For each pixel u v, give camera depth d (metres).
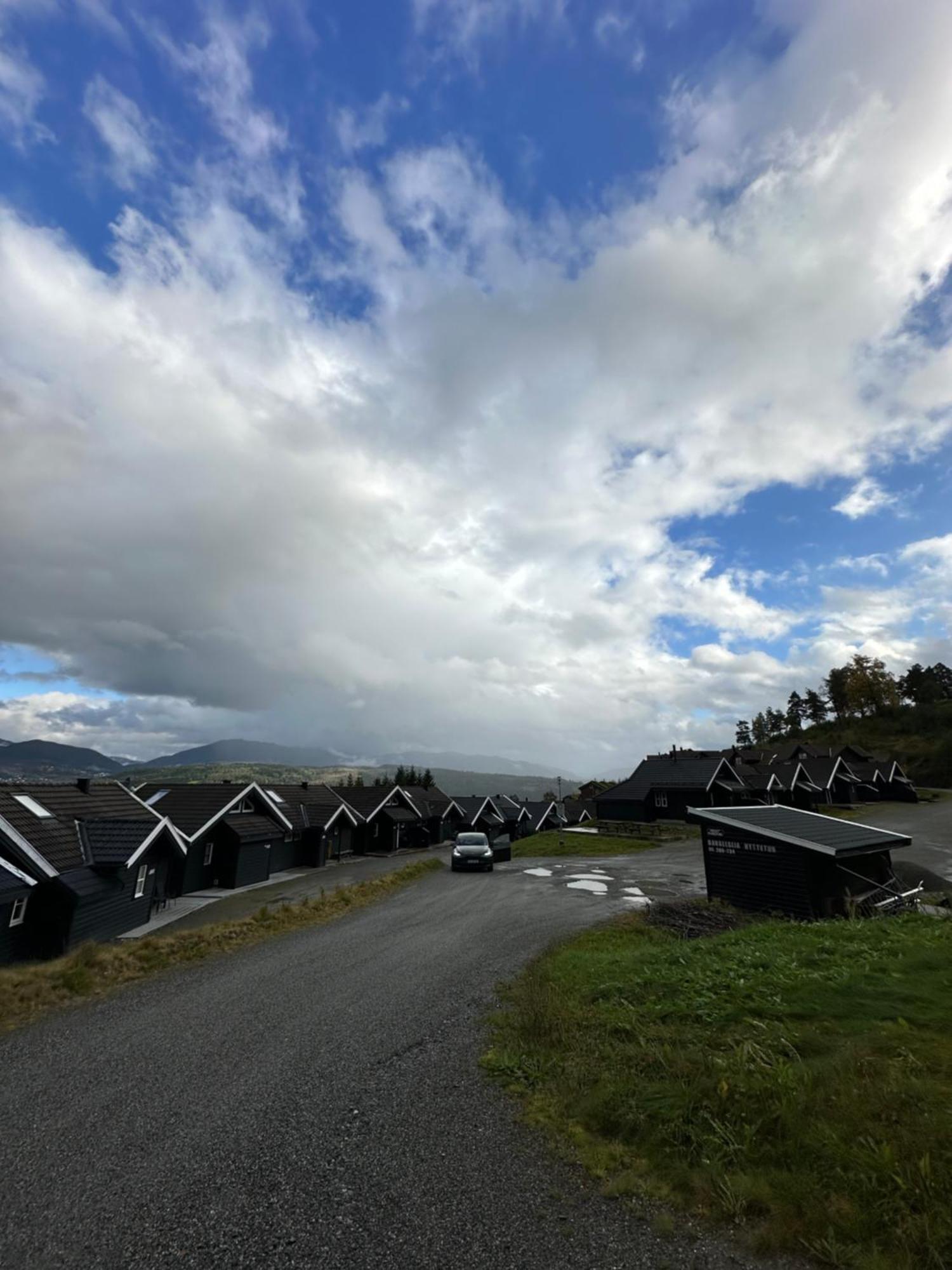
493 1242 3.75
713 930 13.84
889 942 9.52
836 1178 3.93
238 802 31.80
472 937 13.37
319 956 11.69
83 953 11.14
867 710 104.31
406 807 52.09
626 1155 4.64
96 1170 4.68
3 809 17.06
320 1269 3.58
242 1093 5.98
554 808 77.69
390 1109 5.59
